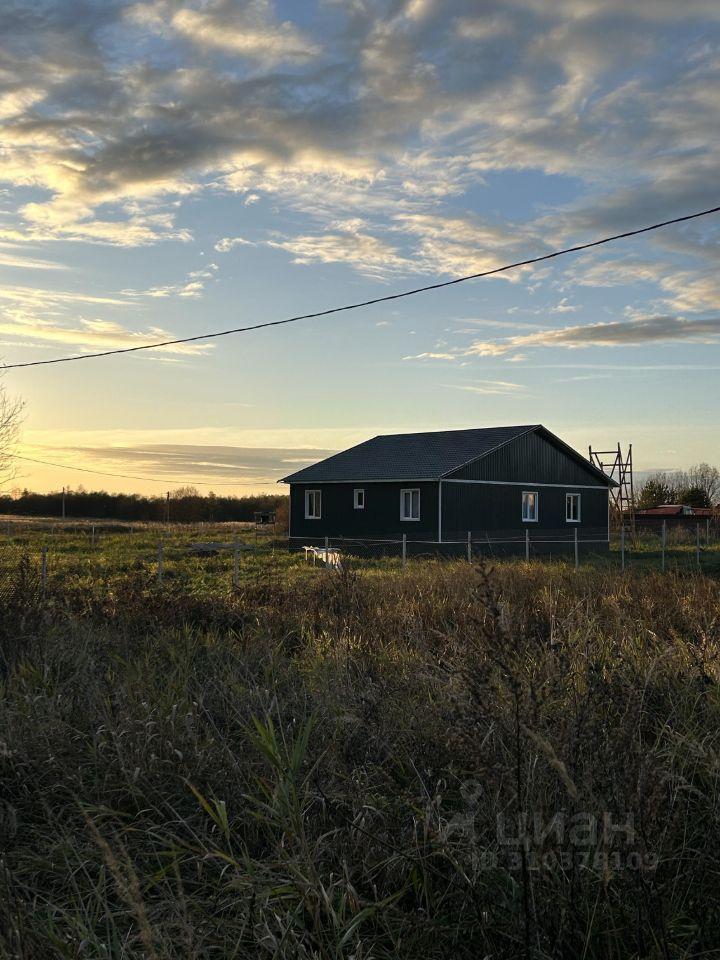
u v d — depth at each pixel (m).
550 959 2.49
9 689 5.43
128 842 3.51
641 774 2.70
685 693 4.52
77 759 4.30
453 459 33.00
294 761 3.65
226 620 9.01
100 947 2.54
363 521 33.94
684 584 11.58
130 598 9.50
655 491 67.88
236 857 3.25
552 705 3.32
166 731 4.43
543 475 36.66
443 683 4.38
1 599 7.76
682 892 2.81
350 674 5.68
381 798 3.54
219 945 2.69
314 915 2.59
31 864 3.29
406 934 2.73
